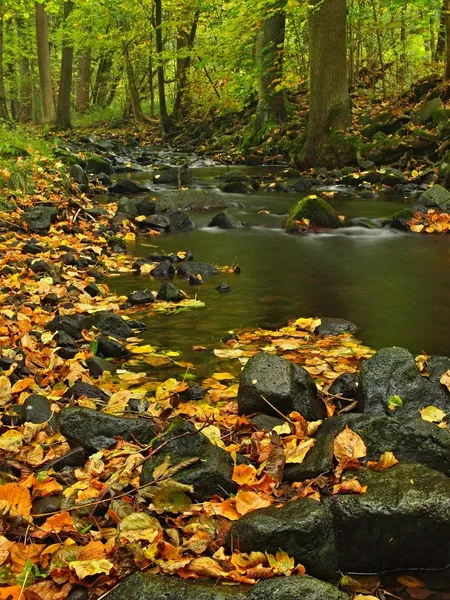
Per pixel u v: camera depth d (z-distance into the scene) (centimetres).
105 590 240
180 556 249
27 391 409
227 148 2248
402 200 1288
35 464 319
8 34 3703
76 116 3694
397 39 2416
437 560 265
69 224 952
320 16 1702
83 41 3109
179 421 326
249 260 815
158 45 2627
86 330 515
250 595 222
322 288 680
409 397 356
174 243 923
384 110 1909
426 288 678
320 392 402
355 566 264
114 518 273
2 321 526
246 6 1912
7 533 268
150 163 1981
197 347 502
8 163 1089
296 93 2439
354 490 270
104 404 387
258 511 261
